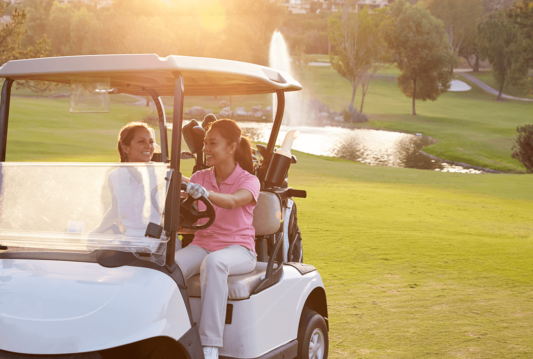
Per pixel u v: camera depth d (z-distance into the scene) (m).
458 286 6.84
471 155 40.25
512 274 7.62
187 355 2.49
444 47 72.31
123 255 2.50
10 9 102.44
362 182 20.52
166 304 2.39
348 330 5.02
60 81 2.96
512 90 96.44
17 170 2.69
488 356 4.46
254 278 3.11
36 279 2.42
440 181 22.11
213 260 2.90
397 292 6.43
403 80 73.44
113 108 59.34
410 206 15.03
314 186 18.38
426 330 5.09
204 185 3.32
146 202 2.48
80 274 2.44
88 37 76.44
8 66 2.63
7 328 2.25
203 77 3.37
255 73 2.95
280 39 93.94
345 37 69.00
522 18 59.12
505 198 17.97
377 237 10.05
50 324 2.23
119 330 2.23
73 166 2.61
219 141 3.18
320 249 8.79
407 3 73.62
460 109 78.81
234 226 3.20
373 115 70.75
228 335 2.95
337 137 49.31
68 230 2.57
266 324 3.11
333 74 101.31
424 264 8.03
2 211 2.70
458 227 12.06
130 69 2.47
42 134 32.44
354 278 7.04
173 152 2.51
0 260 2.61
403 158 38.56
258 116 64.44
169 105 66.81
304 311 3.69
